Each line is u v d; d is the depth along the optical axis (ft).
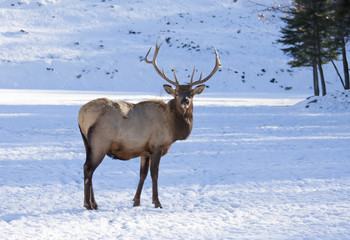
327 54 474.08
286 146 186.09
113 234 72.79
